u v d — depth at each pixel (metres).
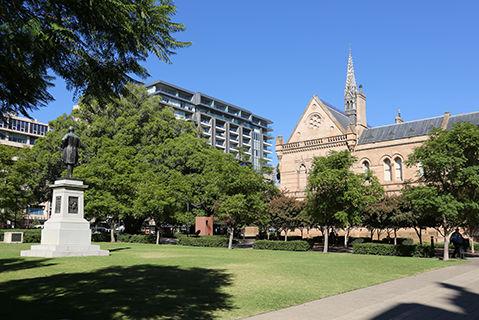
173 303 11.69
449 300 12.54
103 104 8.78
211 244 43.28
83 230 27.72
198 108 141.88
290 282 15.88
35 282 15.38
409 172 53.09
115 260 24.11
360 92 61.00
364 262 24.22
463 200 26.23
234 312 10.65
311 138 62.78
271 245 38.50
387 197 39.69
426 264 23.42
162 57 7.82
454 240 29.05
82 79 7.97
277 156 66.00
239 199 38.47
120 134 53.69
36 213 92.62
